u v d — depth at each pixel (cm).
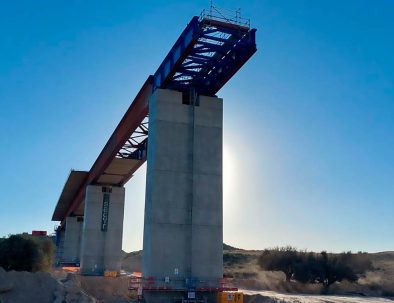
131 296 4928
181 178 3797
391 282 6819
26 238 4672
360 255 7812
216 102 4053
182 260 3650
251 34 3575
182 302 3541
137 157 6191
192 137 3906
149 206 3728
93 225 7106
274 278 7525
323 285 6675
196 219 3750
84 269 6875
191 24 3541
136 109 4822
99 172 6756
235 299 3612
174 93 3950
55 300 3800
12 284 3744
